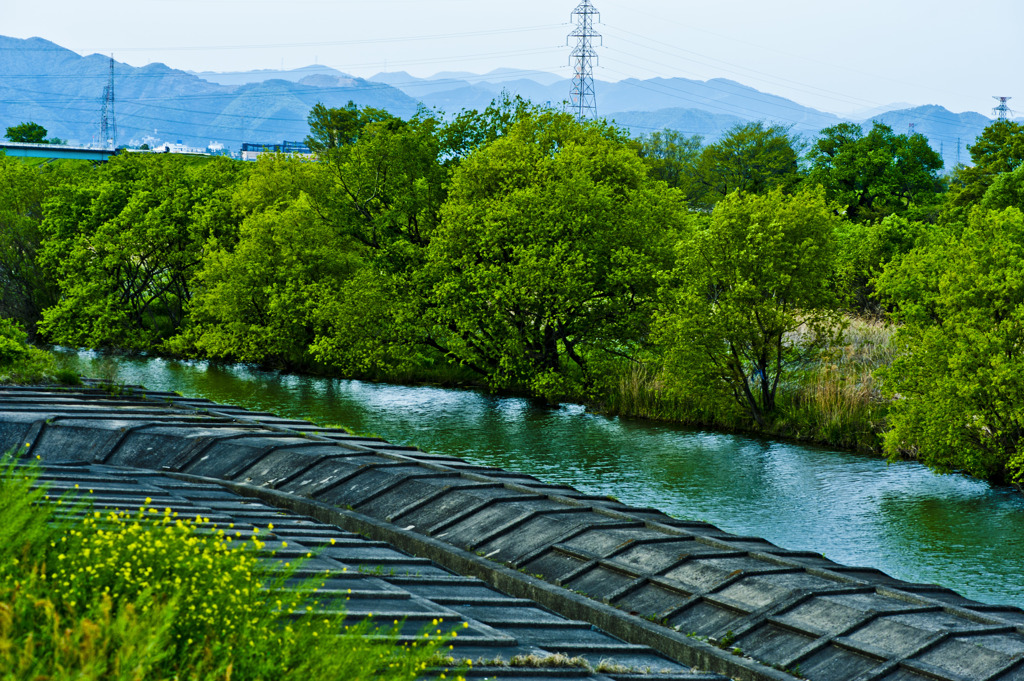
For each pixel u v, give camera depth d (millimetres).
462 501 20531
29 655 4922
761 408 40812
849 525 26844
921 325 33656
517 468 33656
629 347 49031
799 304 40438
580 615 15516
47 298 68625
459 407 46156
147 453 24047
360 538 18203
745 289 39250
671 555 16938
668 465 34219
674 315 41688
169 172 71688
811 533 26094
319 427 28719
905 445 34969
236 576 6945
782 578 15805
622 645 13539
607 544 17719
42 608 5715
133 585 6414
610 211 49094
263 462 23266
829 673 12820
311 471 22641
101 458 23750
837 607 14328
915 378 32656
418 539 18844
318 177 60719
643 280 47250
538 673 10734
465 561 17812
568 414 44656
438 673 9789
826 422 38094
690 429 41031
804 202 40969
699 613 14930
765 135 115125
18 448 23922
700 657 13609
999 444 31109
